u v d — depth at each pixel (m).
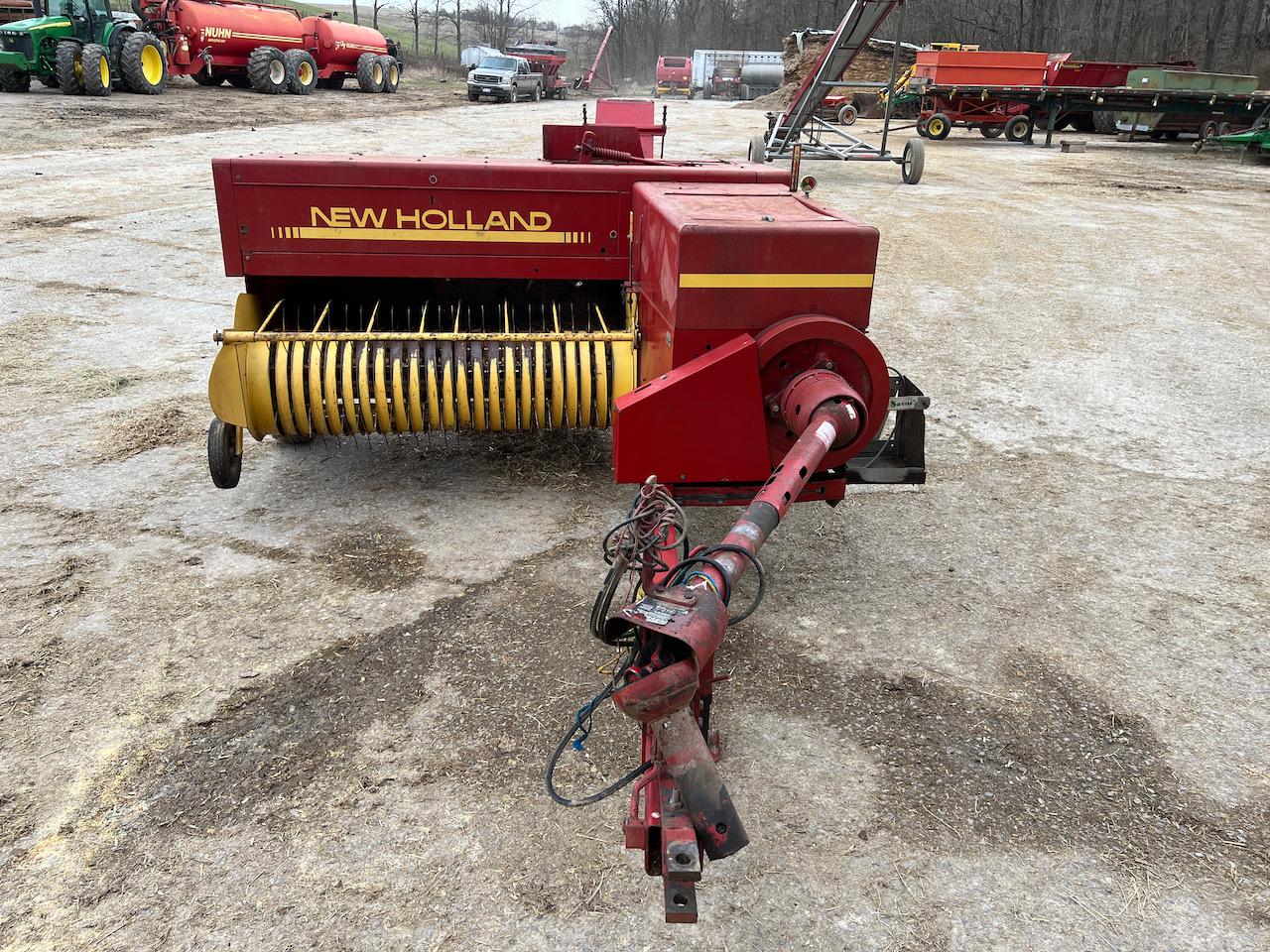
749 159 17.69
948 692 3.64
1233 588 4.44
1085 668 3.81
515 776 3.14
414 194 4.78
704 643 2.16
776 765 3.23
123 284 9.14
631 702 2.16
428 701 3.50
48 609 3.99
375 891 2.70
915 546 4.78
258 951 2.51
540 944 2.55
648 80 87.19
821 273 3.56
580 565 4.46
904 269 10.73
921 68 27.16
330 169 4.70
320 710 3.43
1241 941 2.61
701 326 3.60
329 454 5.65
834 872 2.81
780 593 4.31
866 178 18.06
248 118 23.12
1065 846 2.92
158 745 3.24
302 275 4.87
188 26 25.84
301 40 30.27
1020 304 9.38
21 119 19.20
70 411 6.14
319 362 4.65
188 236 11.11
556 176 4.82
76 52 22.55
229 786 3.07
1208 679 3.76
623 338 4.70
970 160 21.77
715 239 3.47
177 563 4.39
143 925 2.58
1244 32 51.50
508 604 4.12
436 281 5.59
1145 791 3.16
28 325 7.81
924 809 3.05
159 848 2.83
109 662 3.66
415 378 4.68
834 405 3.25
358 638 3.86
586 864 2.81
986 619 4.15
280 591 4.19
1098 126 30.06
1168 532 4.97
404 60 51.12
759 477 3.74
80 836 2.86
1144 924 2.66
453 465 5.53
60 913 2.61
